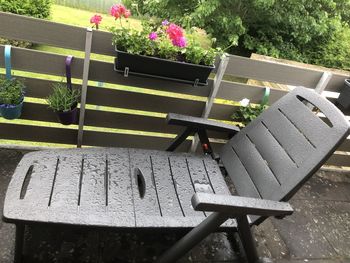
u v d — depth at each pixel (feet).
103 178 4.81
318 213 7.31
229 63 6.59
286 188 4.56
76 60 5.92
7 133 6.64
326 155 4.37
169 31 5.53
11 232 5.17
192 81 5.99
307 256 6.16
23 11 11.70
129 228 4.09
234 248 5.83
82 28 5.60
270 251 6.04
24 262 4.80
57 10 18.57
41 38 5.60
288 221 6.83
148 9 17.80
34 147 6.93
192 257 5.50
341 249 6.53
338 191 8.25
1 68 5.86
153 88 6.59
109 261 5.12
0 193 5.79
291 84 7.20
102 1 19.81
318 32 21.44
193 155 5.92
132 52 5.39
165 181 5.14
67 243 5.20
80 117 6.59
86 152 5.22
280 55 22.36
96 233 5.44
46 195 4.22
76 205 4.21
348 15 23.56
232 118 7.47
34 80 6.06
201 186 5.26
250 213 4.05
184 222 4.40
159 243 5.57
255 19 21.29
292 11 20.83
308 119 4.89
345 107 7.42
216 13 18.67
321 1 21.33
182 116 5.65
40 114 6.53
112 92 6.53
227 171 5.72
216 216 4.10
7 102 5.61
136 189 4.79
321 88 7.27
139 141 7.45
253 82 12.16
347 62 21.59
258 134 5.51
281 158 4.93
